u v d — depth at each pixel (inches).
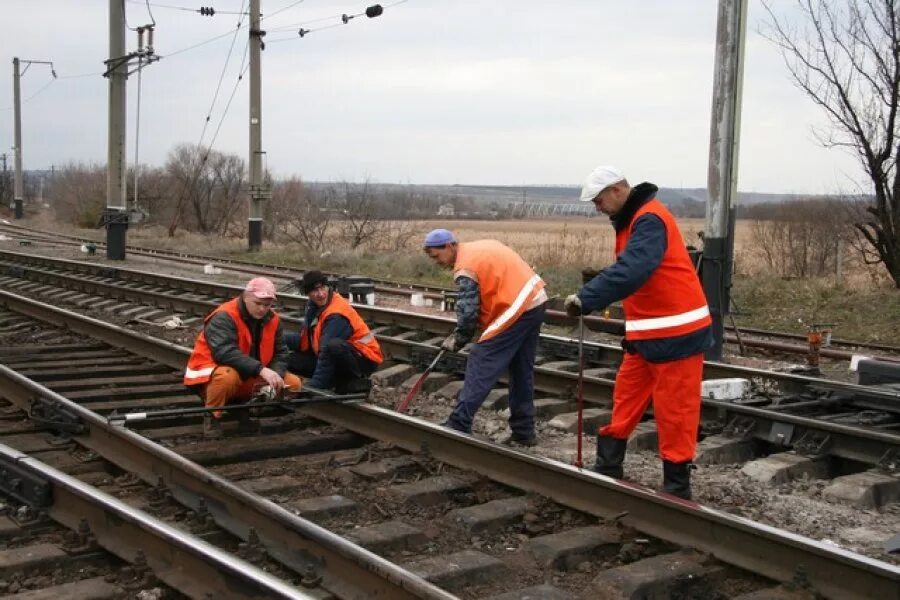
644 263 201.3
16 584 171.0
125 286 635.5
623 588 166.9
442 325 452.8
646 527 193.0
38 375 345.1
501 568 176.7
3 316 498.6
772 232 1048.8
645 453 272.4
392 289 708.7
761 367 414.0
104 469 243.3
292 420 289.6
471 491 225.6
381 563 158.6
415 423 252.5
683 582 170.1
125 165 971.9
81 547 184.5
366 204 1243.8
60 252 1080.2
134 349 399.2
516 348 265.1
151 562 175.2
